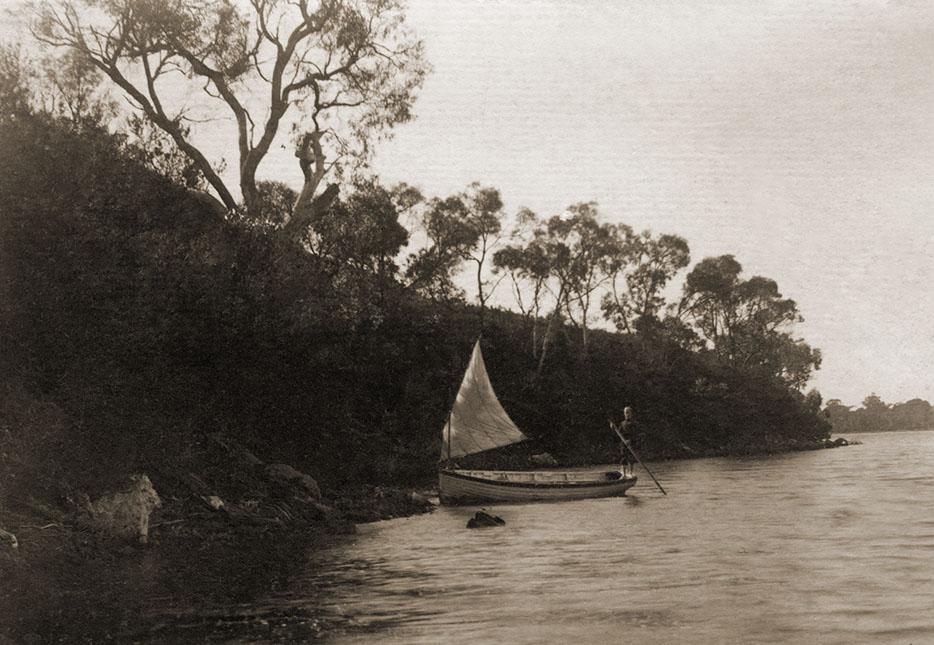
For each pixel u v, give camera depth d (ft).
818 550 49.90
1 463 47.73
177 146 105.81
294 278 93.66
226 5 123.65
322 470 96.07
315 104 134.72
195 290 78.38
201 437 75.97
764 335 337.11
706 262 309.01
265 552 54.65
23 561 41.63
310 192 125.08
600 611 35.01
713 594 37.88
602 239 237.45
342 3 128.16
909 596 36.09
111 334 62.54
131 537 50.78
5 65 62.75
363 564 50.11
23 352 54.75
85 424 56.49
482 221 214.90
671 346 290.35
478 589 41.19
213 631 32.86
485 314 250.16
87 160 63.26
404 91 138.21
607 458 202.28
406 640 30.89
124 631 32.99
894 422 579.07
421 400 149.07
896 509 71.36
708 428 265.95
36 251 55.26
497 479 99.55
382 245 153.07
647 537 60.18
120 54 116.98
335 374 115.55
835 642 29.01
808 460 189.16
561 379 225.76
